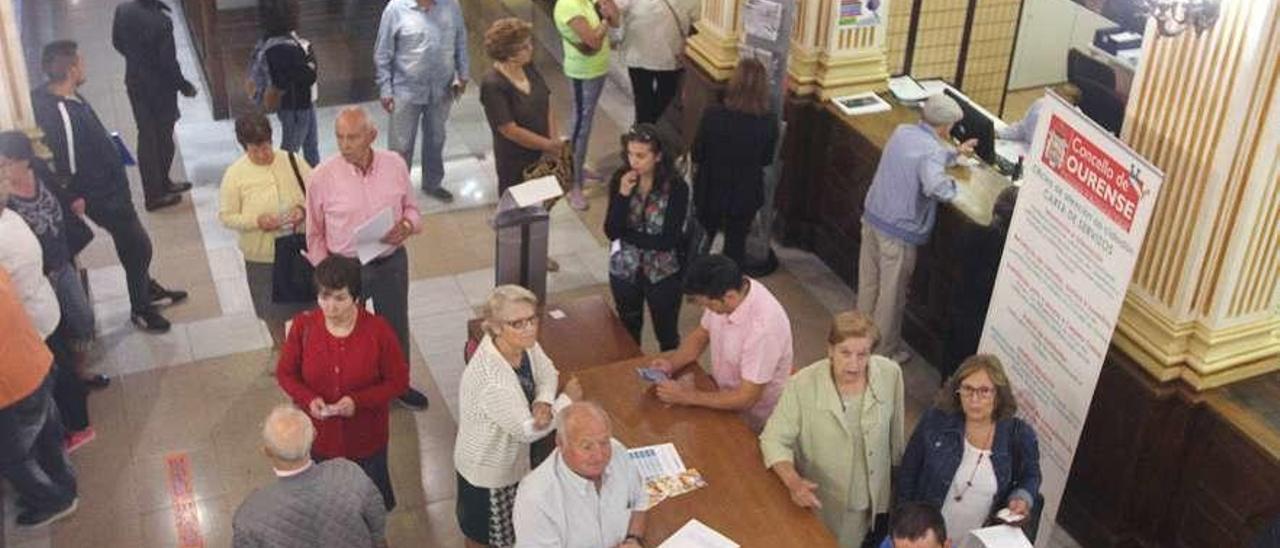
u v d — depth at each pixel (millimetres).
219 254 6781
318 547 3543
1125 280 4094
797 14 6656
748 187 6098
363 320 4293
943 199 5410
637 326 5418
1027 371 4742
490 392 3863
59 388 5145
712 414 4266
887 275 5766
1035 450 3910
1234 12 3912
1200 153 4137
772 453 3977
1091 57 7160
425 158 7387
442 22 6984
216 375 5793
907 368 6109
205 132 8211
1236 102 3957
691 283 4090
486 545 4293
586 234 7195
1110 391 4695
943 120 5387
